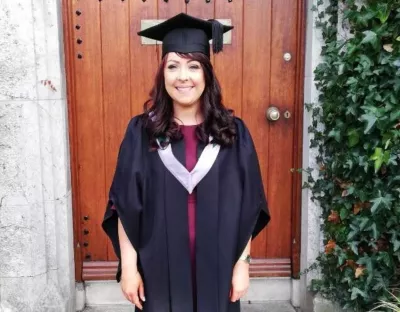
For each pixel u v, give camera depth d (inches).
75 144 95.7
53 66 86.0
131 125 62.5
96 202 98.6
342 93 82.7
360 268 83.5
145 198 59.3
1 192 83.0
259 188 62.4
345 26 83.4
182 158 59.2
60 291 89.8
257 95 97.2
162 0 93.2
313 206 93.2
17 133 81.9
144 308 61.3
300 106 95.3
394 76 75.4
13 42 79.8
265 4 94.6
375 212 77.1
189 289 59.9
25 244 84.5
